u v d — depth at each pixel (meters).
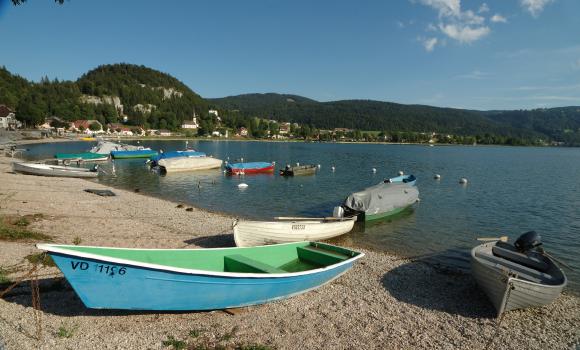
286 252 13.73
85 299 8.35
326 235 19.28
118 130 165.88
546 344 9.59
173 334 8.88
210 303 9.64
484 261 12.43
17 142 97.75
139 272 8.53
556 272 12.06
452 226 23.23
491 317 10.98
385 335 9.64
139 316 9.62
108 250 9.76
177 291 9.07
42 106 155.25
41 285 10.77
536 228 22.95
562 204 30.81
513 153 129.88
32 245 14.71
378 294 12.39
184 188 37.62
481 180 47.59
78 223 20.02
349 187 39.06
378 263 15.66
